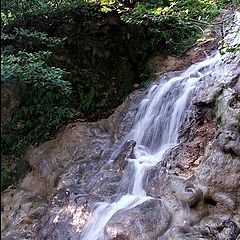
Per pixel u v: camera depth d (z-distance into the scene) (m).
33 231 4.51
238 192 3.84
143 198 4.05
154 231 3.62
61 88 4.69
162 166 4.38
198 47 6.08
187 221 3.70
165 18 4.93
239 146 3.96
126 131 5.42
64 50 6.00
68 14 5.85
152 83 5.91
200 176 4.04
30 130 5.75
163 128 5.09
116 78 6.32
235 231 3.58
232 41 5.46
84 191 4.57
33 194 5.05
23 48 5.31
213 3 5.45
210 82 4.84
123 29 6.13
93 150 5.22
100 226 3.90
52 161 5.25
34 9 5.54
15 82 4.70
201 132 4.57
